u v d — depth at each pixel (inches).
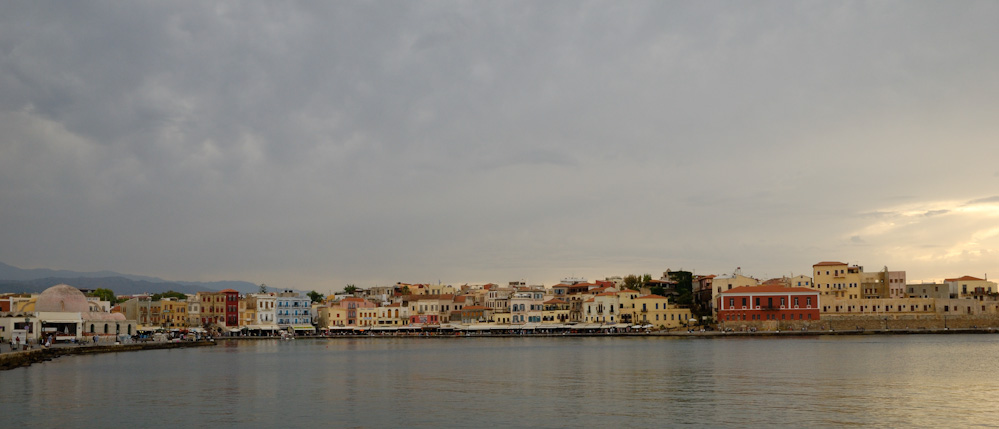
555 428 3026.6
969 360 5841.5
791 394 3858.3
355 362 6210.6
